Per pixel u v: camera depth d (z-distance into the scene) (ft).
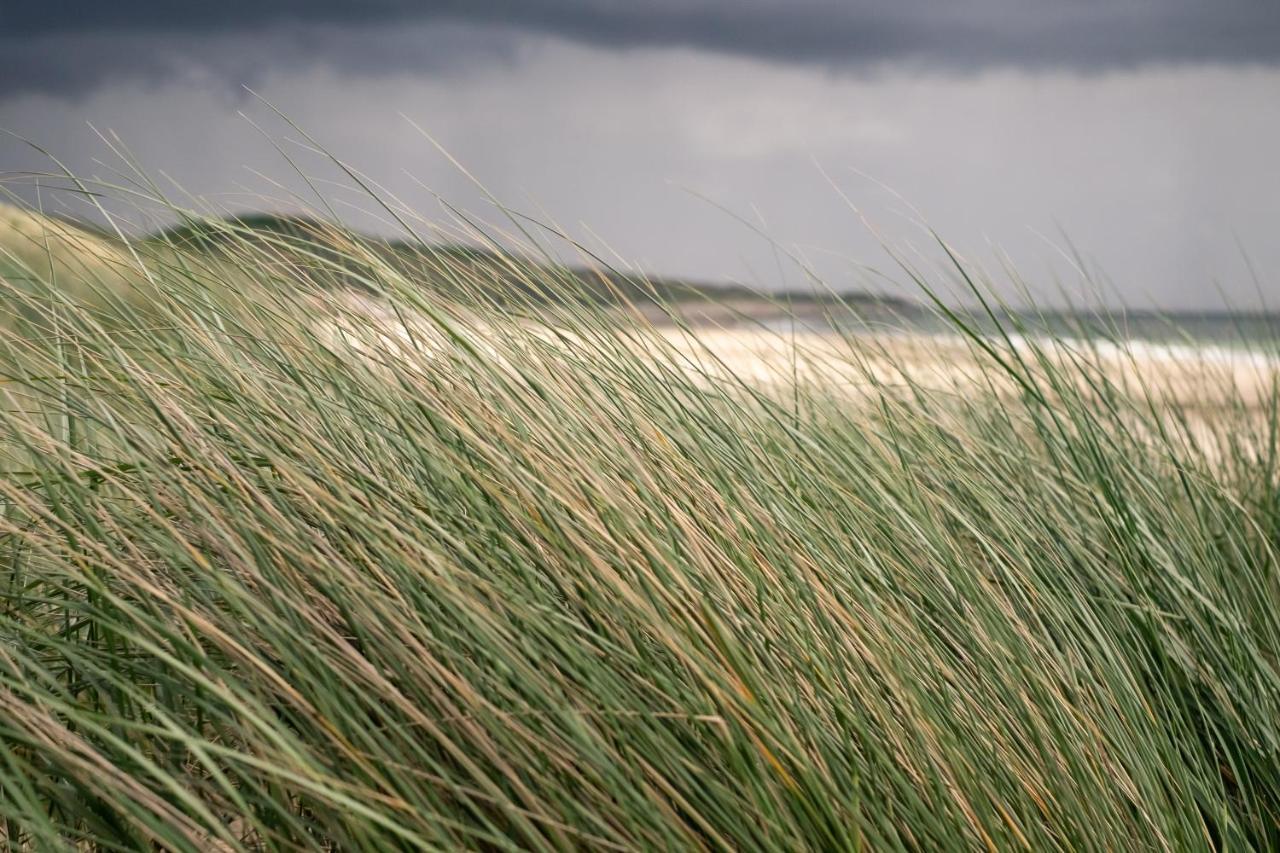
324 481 5.41
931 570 7.09
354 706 4.48
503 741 4.48
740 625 5.37
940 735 5.55
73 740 4.17
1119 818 6.02
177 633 4.39
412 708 4.35
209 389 5.98
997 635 6.71
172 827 4.19
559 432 5.92
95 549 4.76
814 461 7.50
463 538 5.38
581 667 4.84
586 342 7.11
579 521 5.39
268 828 4.42
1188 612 7.98
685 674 5.08
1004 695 6.25
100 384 5.93
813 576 5.90
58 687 4.45
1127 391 11.07
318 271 6.60
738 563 5.76
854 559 6.50
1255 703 7.67
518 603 4.86
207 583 5.34
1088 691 6.89
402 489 5.64
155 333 6.30
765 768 4.90
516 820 4.28
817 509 6.91
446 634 4.90
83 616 5.68
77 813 4.44
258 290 6.59
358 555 5.06
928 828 5.14
